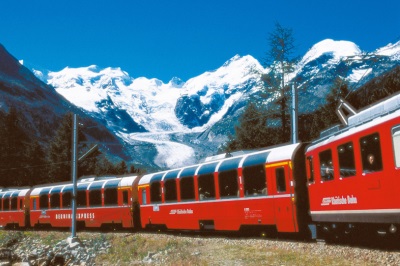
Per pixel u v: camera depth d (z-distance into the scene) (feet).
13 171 282.15
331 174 55.21
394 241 50.01
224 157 80.02
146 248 73.00
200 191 81.87
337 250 49.62
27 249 88.63
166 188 91.86
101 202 112.68
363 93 147.33
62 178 256.52
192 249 65.05
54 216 128.98
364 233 54.90
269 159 67.31
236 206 73.15
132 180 105.29
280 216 65.21
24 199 144.36
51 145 265.75
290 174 63.77
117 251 72.84
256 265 46.80
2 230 153.89
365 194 47.91
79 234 110.63
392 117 43.47
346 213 51.88
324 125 149.48
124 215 105.70
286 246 58.08
